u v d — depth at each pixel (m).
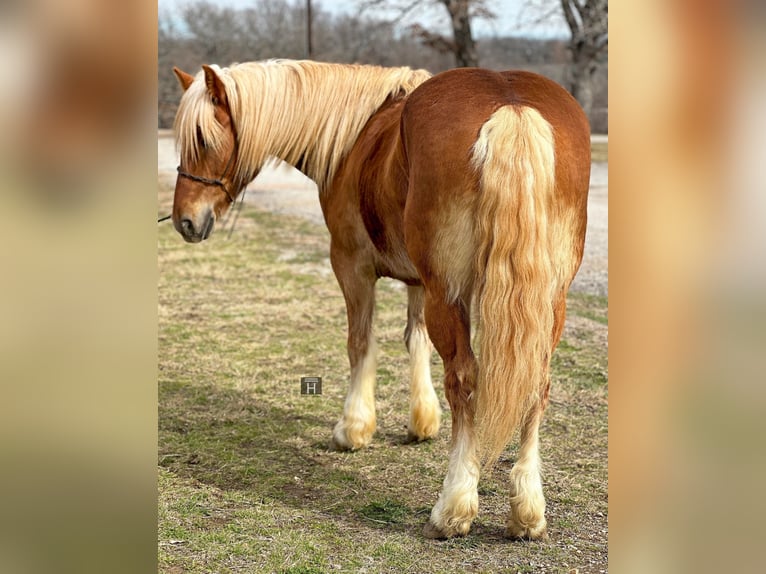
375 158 3.13
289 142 3.50
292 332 5.71
